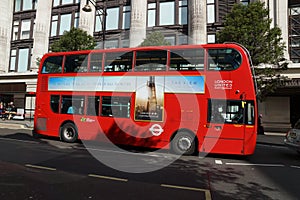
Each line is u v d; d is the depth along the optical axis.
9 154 8.02
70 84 11.11
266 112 19.47
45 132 11.55
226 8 20.25
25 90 25.27
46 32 25.61
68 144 10.62
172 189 5.16
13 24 28.03
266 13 13.36
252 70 9.04
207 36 20.33
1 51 26.70
